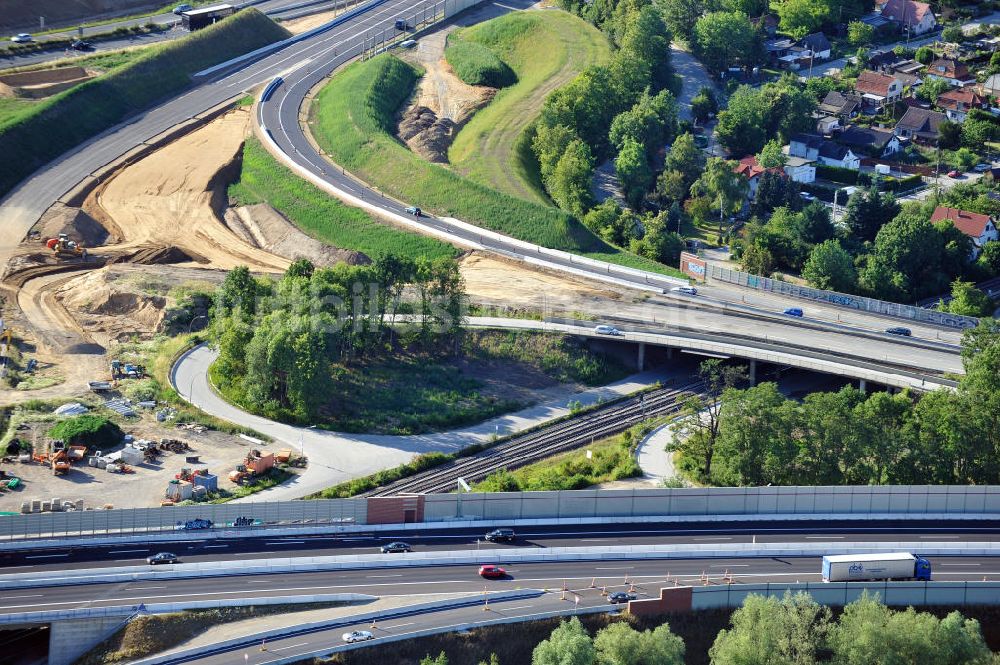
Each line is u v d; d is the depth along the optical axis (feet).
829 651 573.74
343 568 613.52
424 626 571.28
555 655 546.67
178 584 595.47
